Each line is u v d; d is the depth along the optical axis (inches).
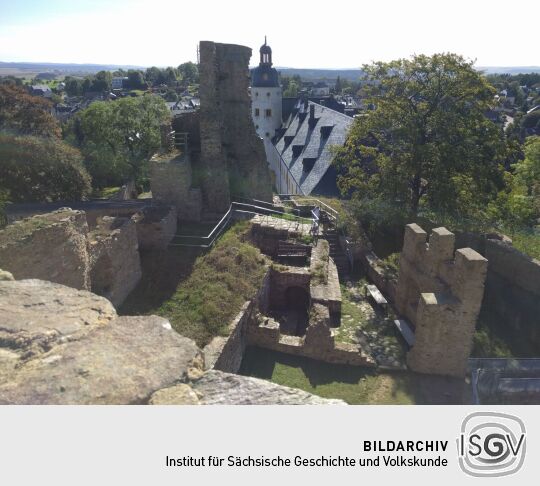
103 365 149.9
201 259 519.8
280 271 555.5
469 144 769.6
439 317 398.9
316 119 1793.8
